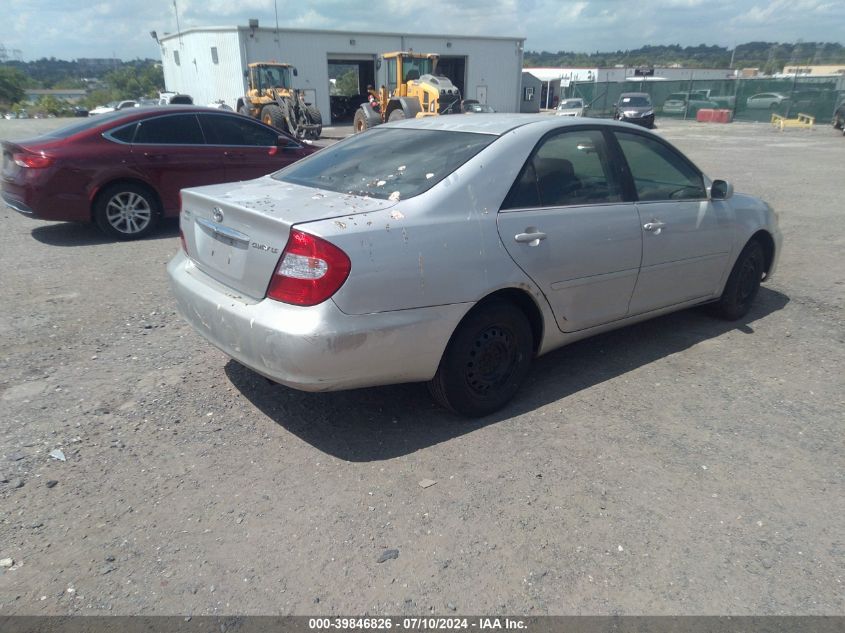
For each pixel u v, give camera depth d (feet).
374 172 11.65
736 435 11.31
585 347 15.26
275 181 12.80
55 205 23.38
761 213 16.57
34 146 23.26
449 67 133.28
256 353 9.76
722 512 9.25
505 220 11.01
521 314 11.66
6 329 15.52
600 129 13.14
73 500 9.29
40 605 7.45
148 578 7.89
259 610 7.45
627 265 13.07
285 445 10.82
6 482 9.62
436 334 10.29
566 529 8.85
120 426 11.27
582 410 12.15
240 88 109.40
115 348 14.58
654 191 13.89
